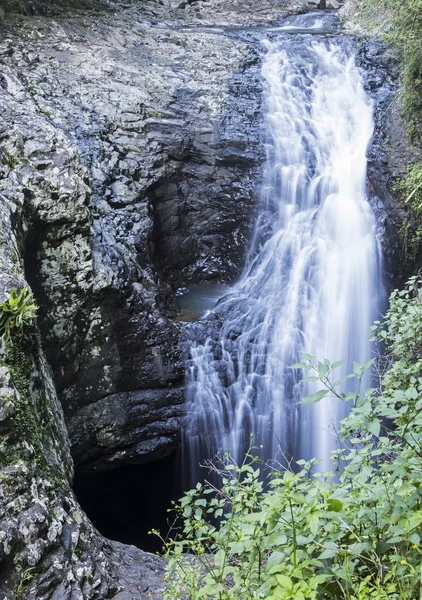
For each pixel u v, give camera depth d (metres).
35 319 3.99
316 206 7.44
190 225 7.45
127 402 6.00
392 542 1.96
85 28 8.17
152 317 6.04
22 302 3.48
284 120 7.71
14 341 3.56
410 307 4.20
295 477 2.02
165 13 10.09
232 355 6.36
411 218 7.22
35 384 3.71
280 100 7.86
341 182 7.48
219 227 7.47
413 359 4.03
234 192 7.41
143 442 6.15
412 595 1.93
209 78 7.82
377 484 2.28
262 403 6.43
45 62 7.25
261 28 9.95
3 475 3.02
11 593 2.80
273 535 1.96
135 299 5.92
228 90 7.73
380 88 8.14
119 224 6.42
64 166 5.32
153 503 6.41
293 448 6.46
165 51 8.16
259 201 7.45
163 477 6.41
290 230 7.34
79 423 5.79
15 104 6.01
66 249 5.30
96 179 6.49
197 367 6.21
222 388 6.29
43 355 4.32
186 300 7.01
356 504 2.19
